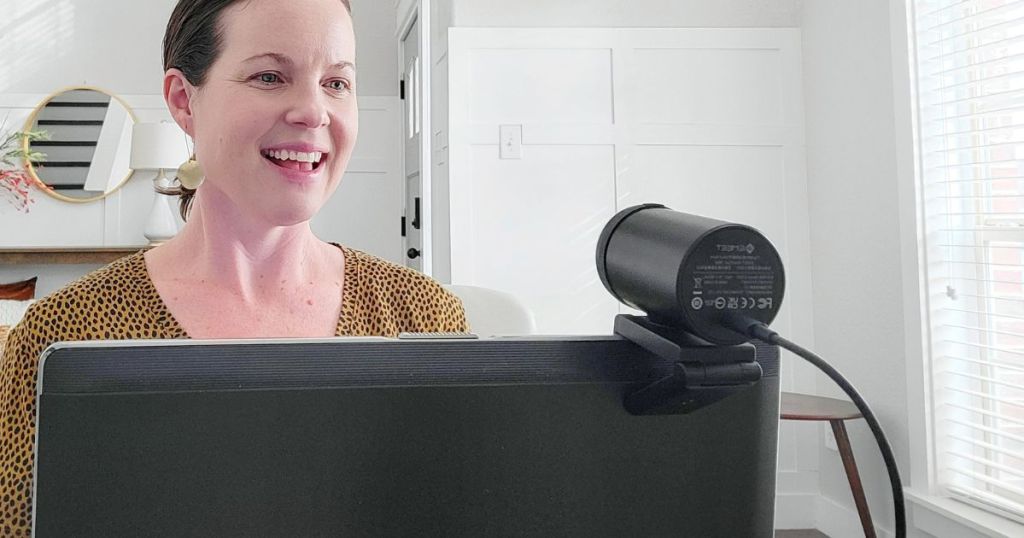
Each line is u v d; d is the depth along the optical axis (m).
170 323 0.91
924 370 2.91
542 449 0.48
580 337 0.50
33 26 5.48
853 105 3.38
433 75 4.16
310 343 0.46
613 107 3.71
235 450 0.45
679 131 3.73
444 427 0.47
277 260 0.96
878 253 3.21
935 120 2.93
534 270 3.66
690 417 0.51
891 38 3.06
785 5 3.81
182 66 0.79
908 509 2.97
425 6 4.29
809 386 3.71
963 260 2.89
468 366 0.48
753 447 0.52
